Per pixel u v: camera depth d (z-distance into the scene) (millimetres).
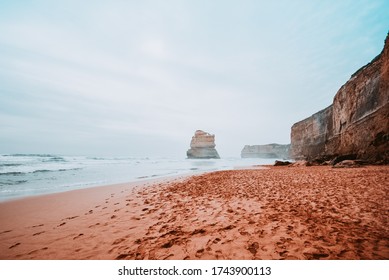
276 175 12461
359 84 18906
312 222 3852
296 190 7020
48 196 8062
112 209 5914
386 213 4148
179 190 8609
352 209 4488
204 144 108812
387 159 14078
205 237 3527
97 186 10711
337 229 3461
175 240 3479
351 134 19750
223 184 9672
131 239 3662
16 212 5777
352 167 14148
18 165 27500
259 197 6301
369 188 6453
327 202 5176
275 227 3727
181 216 4828
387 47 14328
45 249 3408
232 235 3523
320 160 23688
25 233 4160
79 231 4180
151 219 4754
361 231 3350
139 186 10562
